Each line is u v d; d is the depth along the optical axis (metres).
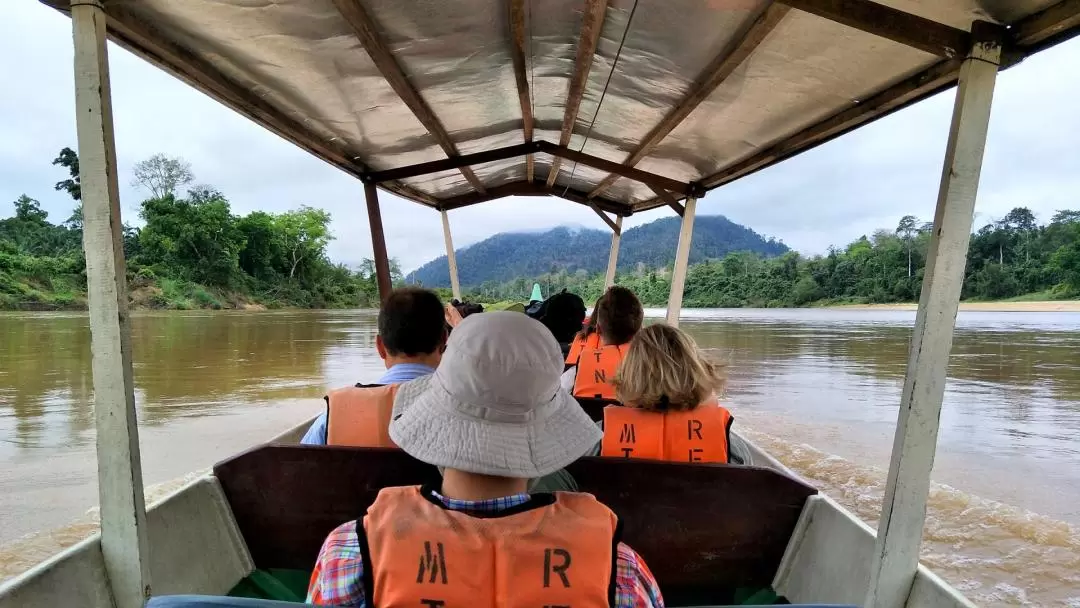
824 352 19.11
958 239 1.66
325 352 17.30
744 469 2.06
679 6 2.43
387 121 3.90
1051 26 1.59
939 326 1.67
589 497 1.06
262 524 2.20
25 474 6.02
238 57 2.76
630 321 3.26
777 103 3.15
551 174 6.40
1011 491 6.09
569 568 0.95
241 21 2.40
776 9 2.19
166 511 1.97
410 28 2.71
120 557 1.74
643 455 2.18
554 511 1.00
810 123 3.35
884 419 9.10
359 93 3.36
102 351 1.70
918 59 2.34
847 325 35.03
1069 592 3.92
